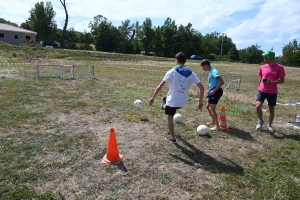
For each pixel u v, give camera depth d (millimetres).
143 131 5555
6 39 48531
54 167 3803
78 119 6207
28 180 3424
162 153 4469
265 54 5539
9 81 10859
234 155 4523
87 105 7555
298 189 3475
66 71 16281
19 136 4918
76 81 12266
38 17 55469
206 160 4277
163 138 5184
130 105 7812
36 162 3926
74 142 4762
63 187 3303
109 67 22281
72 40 57906
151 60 38000
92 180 3500
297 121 6836
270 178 3742
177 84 4461
